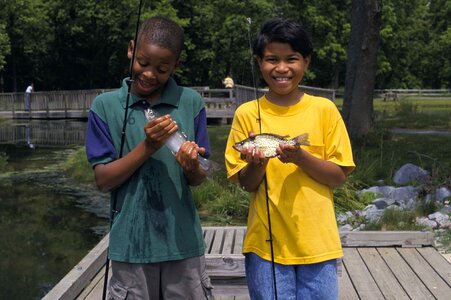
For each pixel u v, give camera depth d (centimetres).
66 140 2102
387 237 596
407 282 501
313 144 288
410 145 1341
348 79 1530
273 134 272
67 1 4128
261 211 290
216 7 4153
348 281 506
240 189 911
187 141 259
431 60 6431
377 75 5991
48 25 4262
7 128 2558
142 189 271
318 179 284
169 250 271
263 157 269
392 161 1099
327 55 4806
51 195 1133
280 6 4309
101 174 269
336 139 291
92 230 879
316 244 282
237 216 868
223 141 1589
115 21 4006
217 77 4375
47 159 1627
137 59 266
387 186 938
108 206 1033
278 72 286
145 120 275
